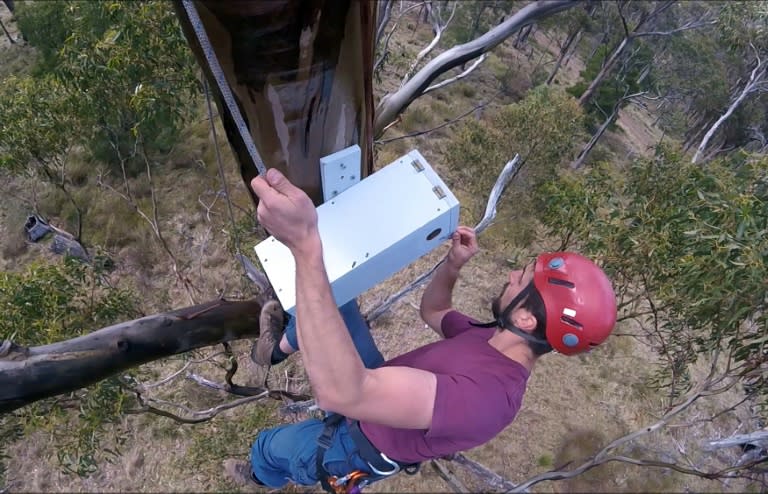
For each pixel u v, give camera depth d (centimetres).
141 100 421
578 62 2825
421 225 146
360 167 143
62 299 416
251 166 140
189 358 573
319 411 352
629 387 816
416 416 114
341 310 193
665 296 356
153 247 858
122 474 670
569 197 452
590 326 142
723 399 833
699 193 328
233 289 814
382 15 494
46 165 539
